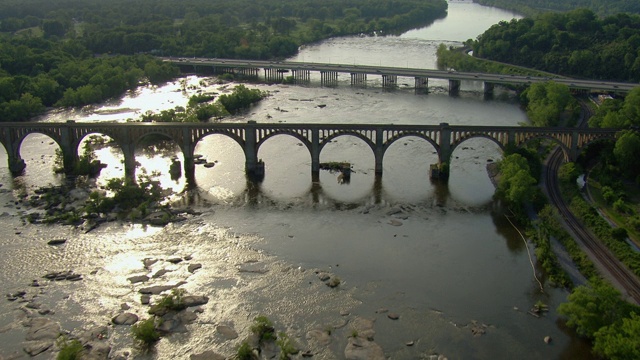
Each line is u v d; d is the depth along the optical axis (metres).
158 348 138.75
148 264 172.75
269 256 178.00
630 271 164.62
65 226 196.12
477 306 154.38
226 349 138.50
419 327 146.12
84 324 146.50
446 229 197.25
